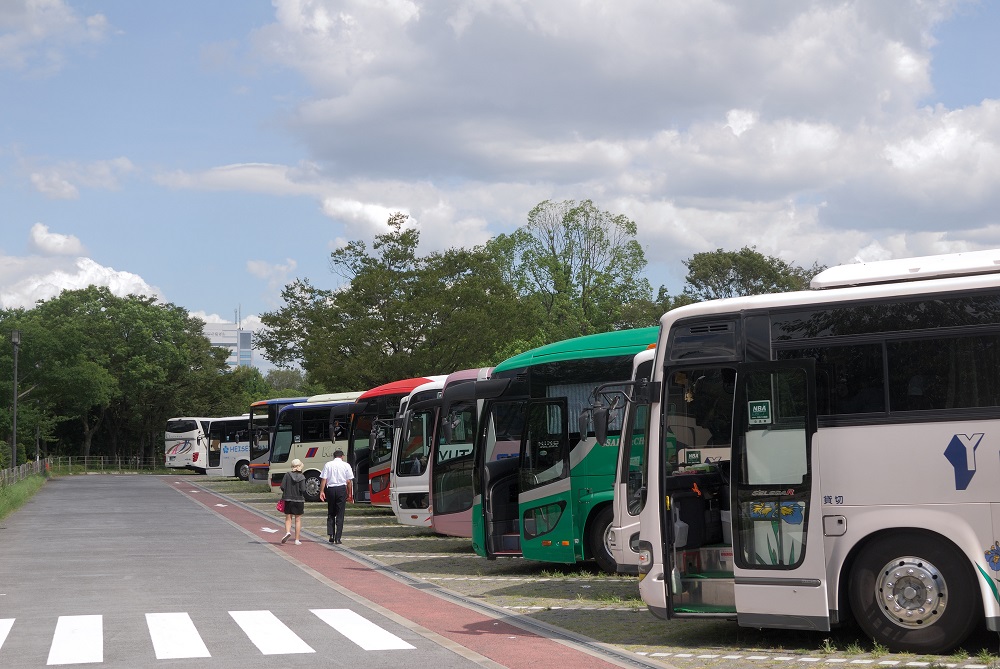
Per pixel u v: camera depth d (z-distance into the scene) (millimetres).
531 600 14930
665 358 12039
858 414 11031
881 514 10742
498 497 18656
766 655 10766
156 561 20172
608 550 17234
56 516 33281
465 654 10680
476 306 50875
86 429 90938
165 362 92125
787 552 11023
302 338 53188
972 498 10523
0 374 64125
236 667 10062
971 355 10812
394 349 49438
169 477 73062
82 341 69562
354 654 10695
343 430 41750
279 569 18906
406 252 52969
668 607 11586
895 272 11531
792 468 11102
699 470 12242
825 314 11391
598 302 70125
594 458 17328
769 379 11344
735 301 11773
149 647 11117
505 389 18875
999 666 9844
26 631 12172
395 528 29312
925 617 10547
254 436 50156
